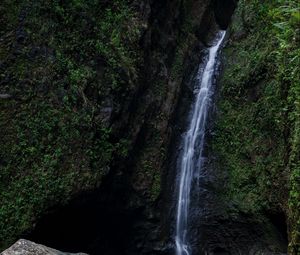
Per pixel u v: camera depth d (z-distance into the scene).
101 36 7.27
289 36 5.52
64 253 5.04
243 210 7.32
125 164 7.40
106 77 7.11
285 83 6.12
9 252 4.54
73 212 6.65
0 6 6.27
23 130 6.07
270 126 7.09
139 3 8.04
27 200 5.87
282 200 6.36
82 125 6.59
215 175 8.12
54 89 6.46
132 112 7.67
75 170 6.36
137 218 7.90
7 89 6.10
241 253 7.38
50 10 6.69
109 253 7.78
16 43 6.30
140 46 7.95
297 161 4.61
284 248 6.62
